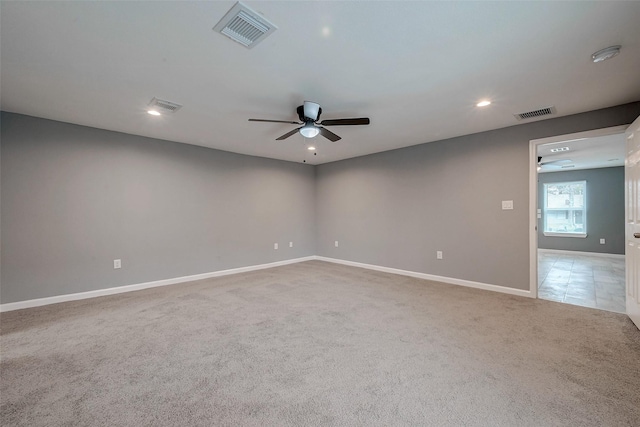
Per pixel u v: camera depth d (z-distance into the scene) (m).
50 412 1.57
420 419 1.52
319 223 6.53
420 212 4.68
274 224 5.82
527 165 3.59
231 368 2.02
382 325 2.75
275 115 3.27
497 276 3.86
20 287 3.24
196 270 4.68
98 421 1.51
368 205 5.50
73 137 3.56
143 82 2.46
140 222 4.10
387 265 5.19
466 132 3.99
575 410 1.57
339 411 1.59
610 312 3.05
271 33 1.79
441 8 1.58
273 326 2.74
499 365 2.03
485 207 3.96
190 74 2.32
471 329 2.64
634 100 2.86
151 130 3.85
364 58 2.09
